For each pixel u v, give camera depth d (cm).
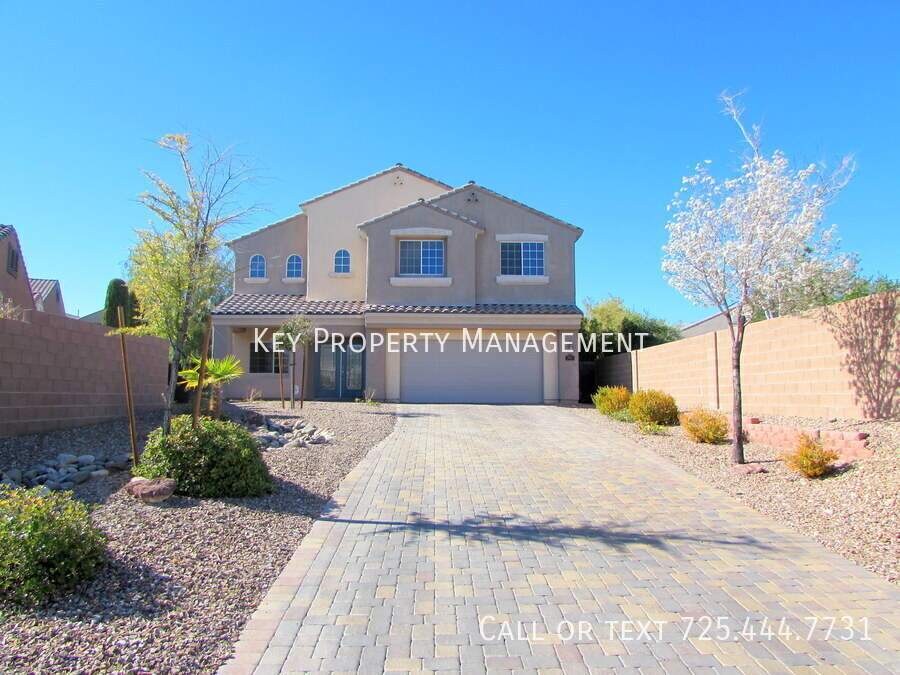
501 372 2047
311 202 2253
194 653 400
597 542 640
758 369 1262
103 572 488
